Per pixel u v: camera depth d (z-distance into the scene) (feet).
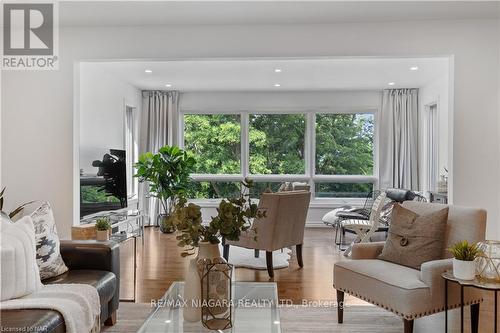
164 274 12.85
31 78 12.85
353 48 12.50
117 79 19.47
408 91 22.56
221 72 18.37
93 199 15.21
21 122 12.85
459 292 7.63
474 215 8.16
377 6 11.19
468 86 12.15
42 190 12.78
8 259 6.42
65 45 12.84
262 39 12.67
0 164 12.83
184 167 20.92
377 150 23.32
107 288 7.76
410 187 22.48
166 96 23.47
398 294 7.34
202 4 11.07
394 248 8.61
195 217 6.18
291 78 19.79
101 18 12.14
